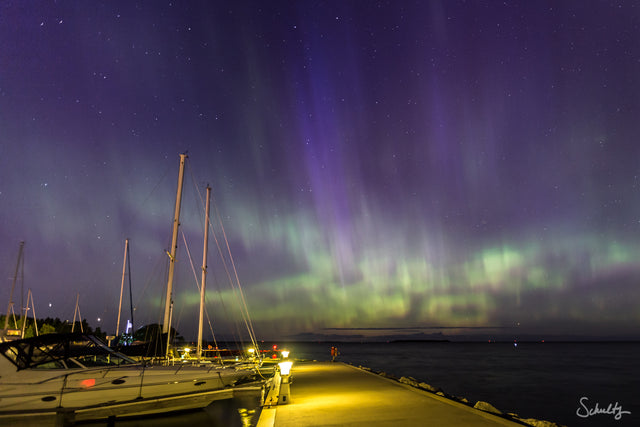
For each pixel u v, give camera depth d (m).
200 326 39.19
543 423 10.91
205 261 41.16
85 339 14.73
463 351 169.75
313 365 32.84
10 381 12.90
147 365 15.47
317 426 9.17
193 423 13.69
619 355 124.56
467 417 9.85
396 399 12.95
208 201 42.81
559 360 92.94
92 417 13.15
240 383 17.39
